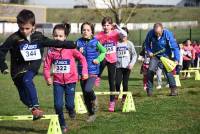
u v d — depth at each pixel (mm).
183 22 72938
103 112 11656
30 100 8414
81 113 11695
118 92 11711
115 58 11898
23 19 8188
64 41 8539
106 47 11836
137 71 31125
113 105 11812
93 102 10305
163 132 8938
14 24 64812
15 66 8523
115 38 11875
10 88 18547
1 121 10312
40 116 8367
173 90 14547
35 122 10266
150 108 11883
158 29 14328
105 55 11172
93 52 10406
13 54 8477
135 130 9148
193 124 9641
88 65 10336
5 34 58656
